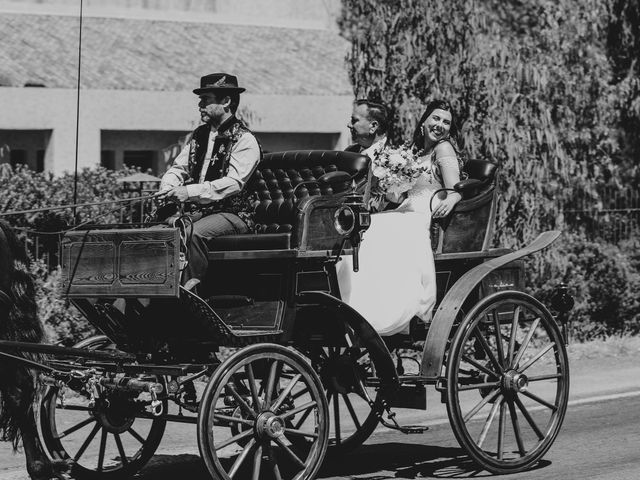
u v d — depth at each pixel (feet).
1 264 24.16
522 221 45.78
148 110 66.80
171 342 24.97
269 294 24.45
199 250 24.61
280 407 24.85
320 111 71.56
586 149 50.16
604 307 49.08
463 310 27.94
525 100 45.42
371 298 26.32
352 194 24.98
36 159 65.87
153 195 24.81
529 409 34.45
